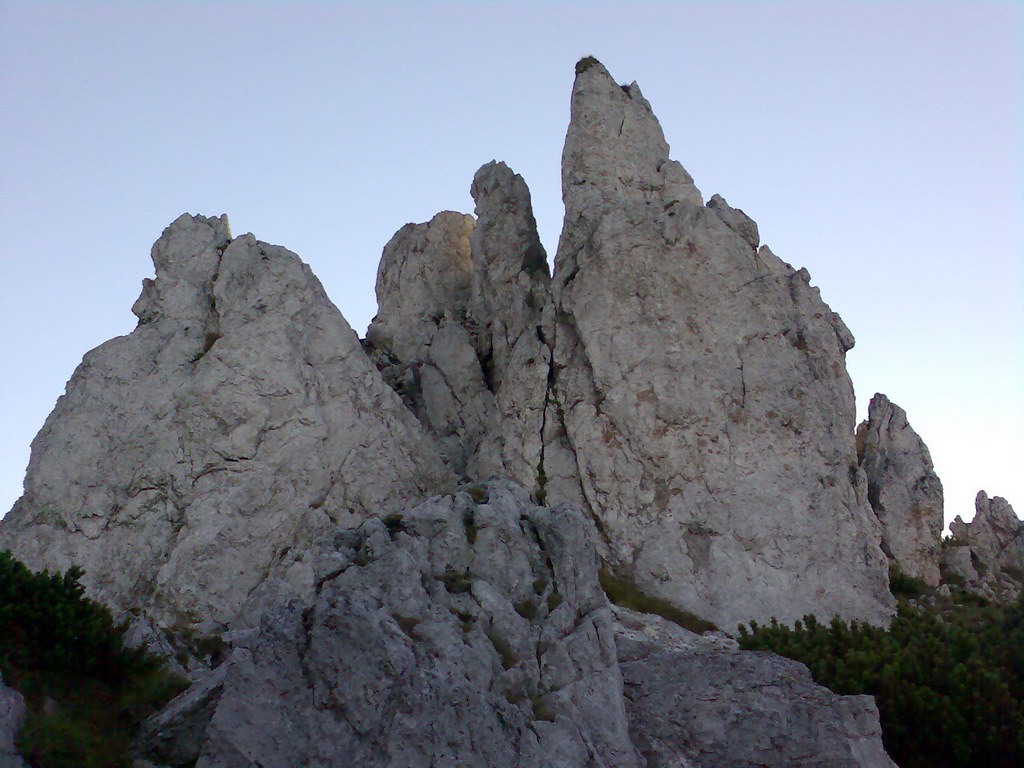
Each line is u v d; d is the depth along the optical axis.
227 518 40.22
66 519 39.94
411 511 24.69
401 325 59.50
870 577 41.34
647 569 41.00
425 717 19.28
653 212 48.28
